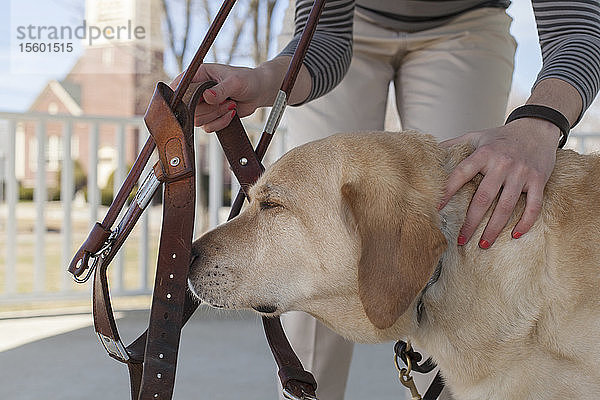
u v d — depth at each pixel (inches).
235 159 75.7
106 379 143.1
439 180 65.5
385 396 138.2
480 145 67.2
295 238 68.2
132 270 299.9
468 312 65.8
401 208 62.9
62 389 136.6
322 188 67.7
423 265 61.2
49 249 358.3
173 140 59.9
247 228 70.1
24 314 200.5
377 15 95.7
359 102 96.3
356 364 162.6
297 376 67.1
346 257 67.0
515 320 64.7
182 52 437.7
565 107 67.7
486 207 63.8
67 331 182.7
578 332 62.7
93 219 205.9
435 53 94.0
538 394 64.9
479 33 93.5
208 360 159.5
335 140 69.4
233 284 69.1
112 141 671.8
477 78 92.7
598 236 63.6
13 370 148.5
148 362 60.3
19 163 756.6
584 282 62.9
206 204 429.4
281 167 69.8
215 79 74.9
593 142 269.9
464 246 65.4
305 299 68.9
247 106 77.8
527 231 64.4
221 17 60.9
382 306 61.4
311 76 82.6
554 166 67.9
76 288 235.5
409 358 72.3
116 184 208.8
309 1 88.8
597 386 62.8
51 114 198.8
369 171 65.4
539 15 77.3
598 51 72.2
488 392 67.3
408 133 71.3
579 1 75.8
